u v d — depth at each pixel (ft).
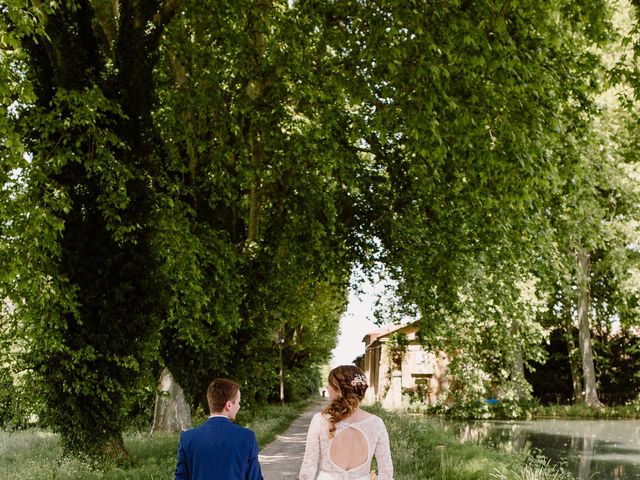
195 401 60.85
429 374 145.38
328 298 115.65
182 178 48.34
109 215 37.24
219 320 48.70
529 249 54.80
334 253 65.10
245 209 64.90
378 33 38.65
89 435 38.47
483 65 36.32
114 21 44.88
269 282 61.98
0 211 31.73
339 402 13.53
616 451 64.54
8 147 30.42
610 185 86.33
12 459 45.93
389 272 65.46
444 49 37.60
